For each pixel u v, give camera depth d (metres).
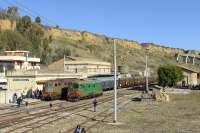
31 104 42.06
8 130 22.59
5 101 43.16
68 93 47.84
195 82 84.25
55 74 61.56
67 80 53.38
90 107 39.72
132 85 90.38
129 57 186.00
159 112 35.03
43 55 126.56
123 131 23.06
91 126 25.03
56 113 33.06
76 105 41.84
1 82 57.88
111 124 26.25
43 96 47.69
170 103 45.75
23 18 159.62
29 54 121.88
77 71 84.62
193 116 31.75
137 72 131.25
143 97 49.59
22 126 24.36
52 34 187.12
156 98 49.03
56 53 141.75
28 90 50.59
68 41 187.00
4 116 30.30
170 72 71.44
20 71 55.12
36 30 159.88
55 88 48.38
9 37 128.50
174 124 26.58
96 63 90.44
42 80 56.25
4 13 163.62
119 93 66.38
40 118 29.17
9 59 70.88
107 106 41.31
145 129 24.03
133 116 31.59
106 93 66.69
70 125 25.44
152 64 189.12
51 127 24.36
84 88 49.53
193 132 22.97
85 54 168.62
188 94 62.72
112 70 108.94
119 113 34.03
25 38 141.00
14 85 55.34
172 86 82.00
